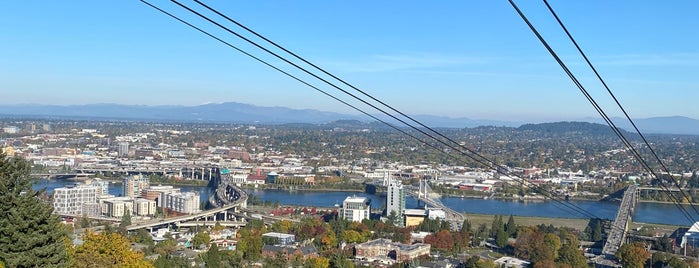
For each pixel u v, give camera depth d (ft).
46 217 241.76
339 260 581.12
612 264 632.38
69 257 282.97
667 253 653.71
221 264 552.82
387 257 650.84
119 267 310.04
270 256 612.70
